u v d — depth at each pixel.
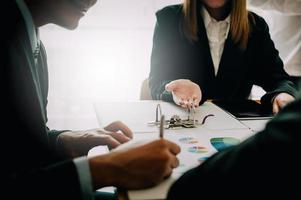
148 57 2.68
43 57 1.00
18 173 0.62
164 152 0.61
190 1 1.67
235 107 1.24
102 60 2.67
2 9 0.70
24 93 0.69
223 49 1.68
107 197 1.06
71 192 0.58
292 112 0.39
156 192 0.59
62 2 0.86
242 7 1.64
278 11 2.06
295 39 2.15
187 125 0.98
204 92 1.70
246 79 1.75
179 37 1.73
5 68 0.67
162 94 1.31
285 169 0.37
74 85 2.70
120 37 2.63
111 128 0.93
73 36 2.60
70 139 0.92
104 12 2.56
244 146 0.43
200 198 0.47
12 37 0.69
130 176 0.61
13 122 0.67
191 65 1.71
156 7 2.57
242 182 0.41
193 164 0.71
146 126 1.00
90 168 0.62
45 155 0.72
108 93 2.74
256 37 1.73
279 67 1.67
